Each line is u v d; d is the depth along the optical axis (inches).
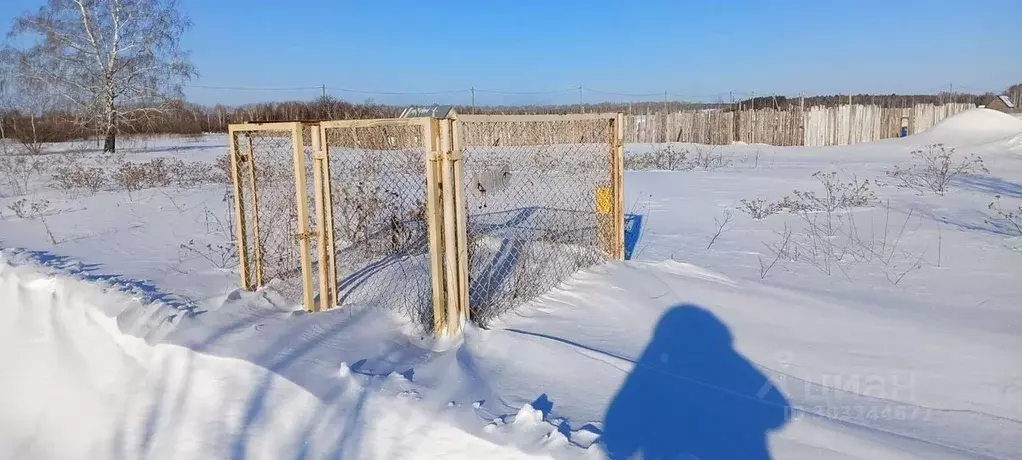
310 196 305.6
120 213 461.1
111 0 1171.3
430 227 184.7
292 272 254.8
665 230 334.0
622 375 150.6
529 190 350.0
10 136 1391.5
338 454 133.6
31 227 413.4
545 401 139.6
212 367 167.3
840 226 328.8
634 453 116.7
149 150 1172.5
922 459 116.3
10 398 218.2
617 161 243.9
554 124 262.5
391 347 182.1
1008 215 329.1
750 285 219.3
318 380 155.9
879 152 919.0
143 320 206.7
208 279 260.8
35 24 1151.6
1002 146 814.5
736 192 490.6
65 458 175.8
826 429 126.3
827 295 208.5
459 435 126.8
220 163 709.3
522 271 221.0
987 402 140.2
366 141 263.3
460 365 157.8
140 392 175.5
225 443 144.6
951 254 259.1
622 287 214.5
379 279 237.5
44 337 235.6
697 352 170.6
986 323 179.9
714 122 1256.8
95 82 1160.8
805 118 1155.9
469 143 250.5
